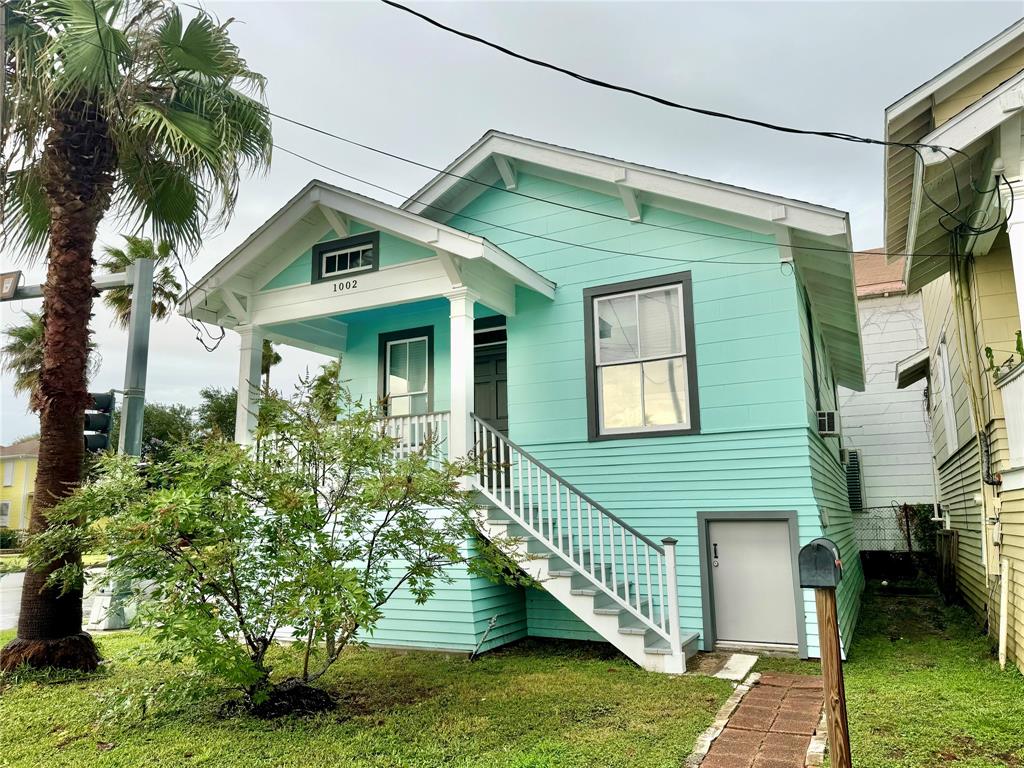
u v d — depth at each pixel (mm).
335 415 5676
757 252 7758
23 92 6336
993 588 7746
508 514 7395
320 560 5039
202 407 30484
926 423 15617
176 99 7469
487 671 6492
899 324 16219
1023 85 5562
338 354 10594
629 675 6242
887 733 4453
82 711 5234
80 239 6887
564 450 8430
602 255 8617
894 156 6961
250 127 7898
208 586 4926
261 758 4238
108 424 5668
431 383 9688
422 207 9484
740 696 5473
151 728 4828
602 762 4062
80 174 6891
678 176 7809
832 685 3080
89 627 9383
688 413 7910
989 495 7980
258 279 9125
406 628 7625
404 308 9930
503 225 9281
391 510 5504
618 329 8430
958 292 8461
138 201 7617
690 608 7539
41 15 6625
